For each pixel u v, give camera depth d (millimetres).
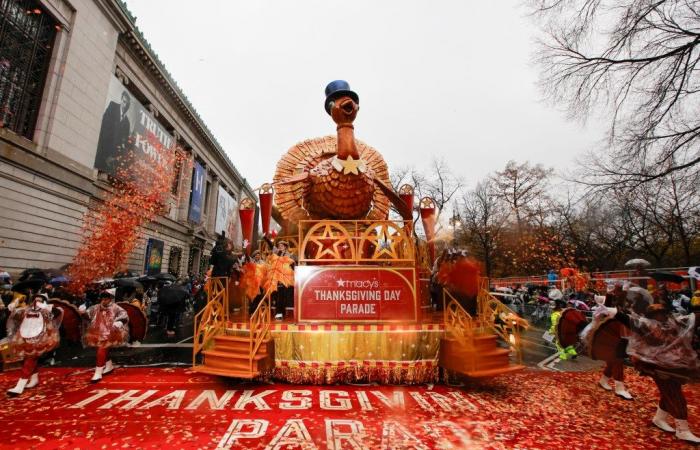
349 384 5910
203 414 4551
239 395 5340
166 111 30938
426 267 8148
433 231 8336
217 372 5320
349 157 7137
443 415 4617
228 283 6707
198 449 3584
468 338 5750
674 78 8125
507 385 6266
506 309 6555
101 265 19328
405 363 5910
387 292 6141
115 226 21000
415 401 5145
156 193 26781
